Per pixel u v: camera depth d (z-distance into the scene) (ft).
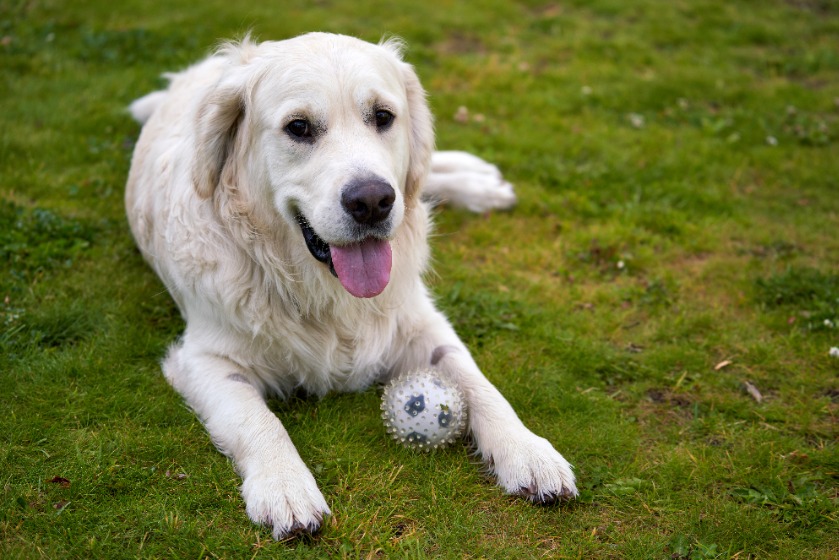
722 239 4.66
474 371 3.45
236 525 2.98
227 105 3.36
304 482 3.02
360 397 3.57
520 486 3.09
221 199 3.42
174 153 3.70
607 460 3.30
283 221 3.34
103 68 6.40
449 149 5.44
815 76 7.00
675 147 5.62
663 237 4.69
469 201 4.85
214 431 3.26
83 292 4.00
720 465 3.27
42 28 6.92
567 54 7.23
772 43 7.66
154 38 6.85
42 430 3.28
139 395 3.46
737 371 3.76
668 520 3.06
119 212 4.61
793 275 4.26
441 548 2.94
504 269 4.40
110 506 3.02
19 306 3.88
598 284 4.31
